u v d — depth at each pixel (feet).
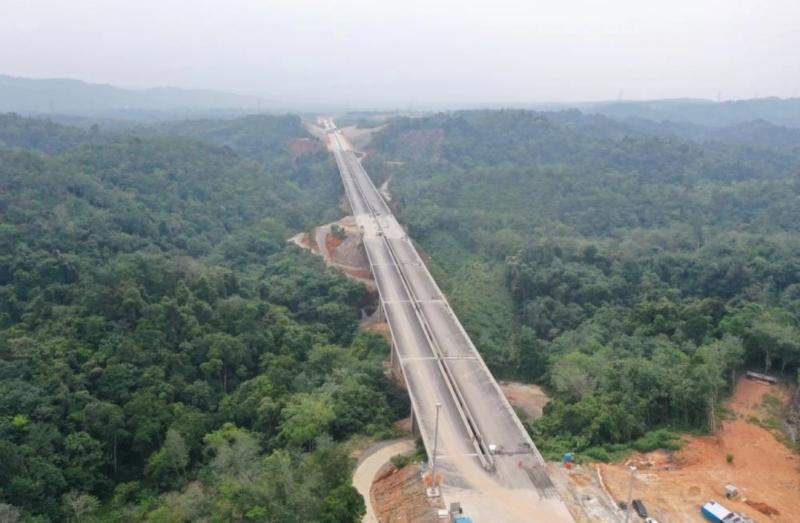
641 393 262.06
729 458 226.79
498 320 408.46
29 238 365.40
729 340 290.35
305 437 234.79
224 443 230.68
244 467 211.20
